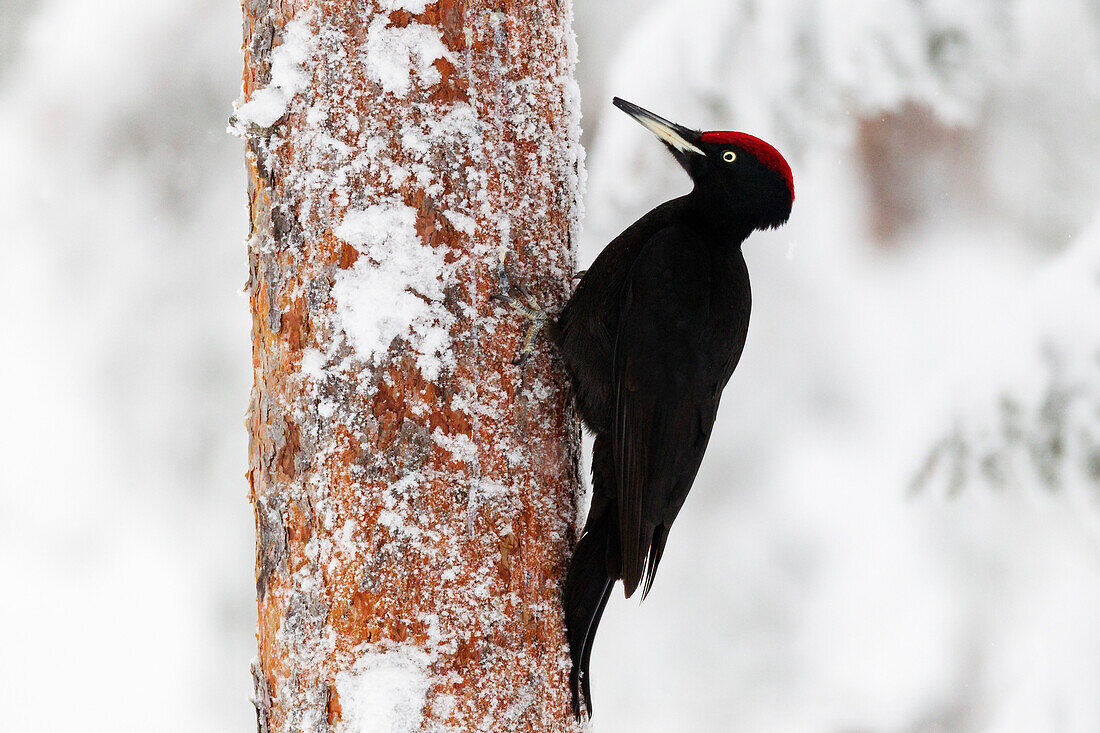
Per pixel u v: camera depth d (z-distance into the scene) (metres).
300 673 5.13
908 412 9.43
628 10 14.01
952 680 13.23
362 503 5.10
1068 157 12.49
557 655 5.52
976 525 13.15
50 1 13.21
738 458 14.76
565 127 5.89
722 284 6.71
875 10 10.16
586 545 5.96
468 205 5.33
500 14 5.46
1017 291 9.27
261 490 5.40
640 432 6.23
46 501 13.92
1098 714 8.73
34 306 13.78
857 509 14.12
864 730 13.56
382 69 5.21
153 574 14.03
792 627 14.08
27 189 13.48
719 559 14.59
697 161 6.97
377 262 5.19
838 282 14.34
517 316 5.50
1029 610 12.85
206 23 13.33
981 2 10.14
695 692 14.17
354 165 5.21
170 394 14.04
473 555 5.23
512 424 5.48
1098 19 10.46
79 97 13.34
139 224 13.73
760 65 10.48
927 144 13.19
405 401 5.16
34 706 13.73
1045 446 8.49
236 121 5.45
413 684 5.03
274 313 5.33
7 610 13.80
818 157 10.91
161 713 13.75
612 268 6.52
